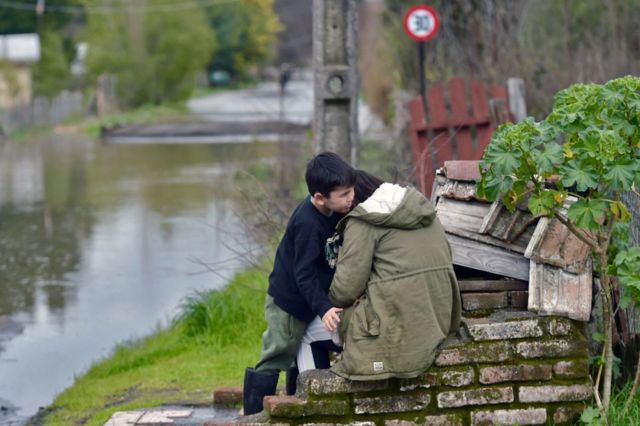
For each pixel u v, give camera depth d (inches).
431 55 1246.9
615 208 402.0
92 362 784.9
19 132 3754.9
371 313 410.9
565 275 439.2
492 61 1109.7
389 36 1453.0
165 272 1112.8
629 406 437.1
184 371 694.5
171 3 4842.5
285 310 445.4
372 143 1425.9
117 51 4613.7
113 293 1025.5
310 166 417.1
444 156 920.9
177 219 1467.8
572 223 432.5
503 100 892.6
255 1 5438.0
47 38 4896.7
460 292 452.8
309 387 419.8
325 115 724.7
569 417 431.2
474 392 425.7
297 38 5334.6
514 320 432.5
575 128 409.7
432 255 412.8
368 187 432.8
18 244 1321.4
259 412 451.2
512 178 408.5
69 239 1347.2
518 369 428.1
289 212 872.9
